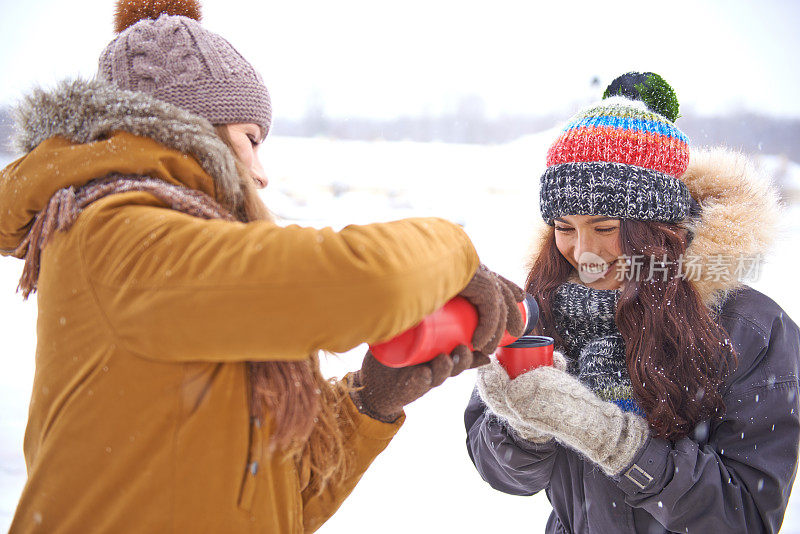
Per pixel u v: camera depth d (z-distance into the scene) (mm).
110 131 911
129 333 823
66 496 898
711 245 1329
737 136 26734
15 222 975
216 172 948
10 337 4363
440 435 3289
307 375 978
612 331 1422
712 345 1290
